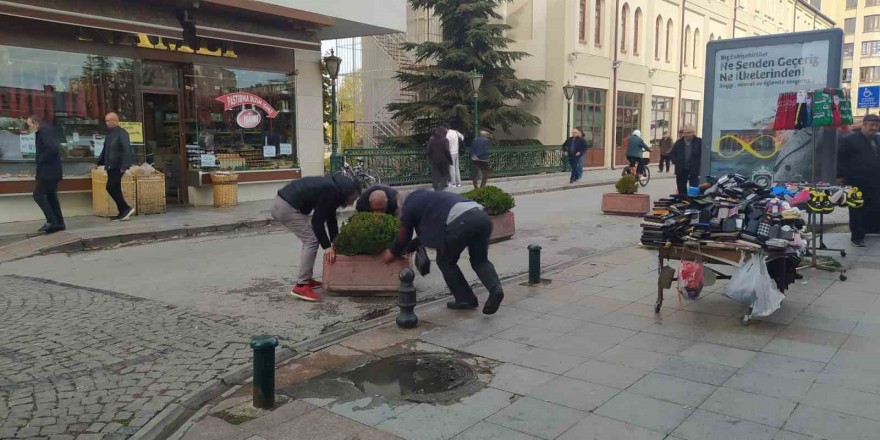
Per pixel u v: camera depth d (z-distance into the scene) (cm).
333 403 428
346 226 679
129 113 1252
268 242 1022
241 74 1445
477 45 2325
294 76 1558
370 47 2839
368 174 1717
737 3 3919
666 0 3234
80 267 830
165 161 1362
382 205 702
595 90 2772
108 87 1215
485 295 695
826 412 400
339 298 676
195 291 703
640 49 3059
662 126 3331
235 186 1364
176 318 602
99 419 400
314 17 1447
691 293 589
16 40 1080
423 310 639
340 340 552
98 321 592
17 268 825
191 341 540
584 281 748
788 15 4762
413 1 2405
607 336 552
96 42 1182
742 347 518
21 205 1107
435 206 603
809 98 734
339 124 2956
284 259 882
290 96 1559
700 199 610
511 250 939
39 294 688
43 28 1111
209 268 823
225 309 634
